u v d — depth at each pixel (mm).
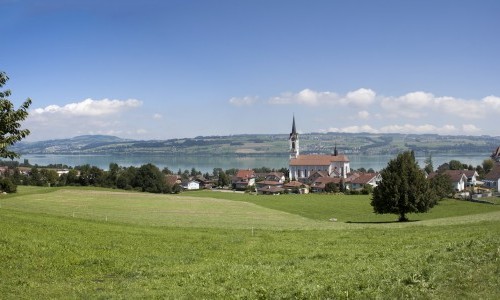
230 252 32219
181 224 60438
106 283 23156
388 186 80750
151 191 192125
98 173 197500
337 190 190500
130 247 33094
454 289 18016
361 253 29516
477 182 192250
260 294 18938
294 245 35188
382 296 17656
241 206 115688
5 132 23953
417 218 92625
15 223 39156
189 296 19594
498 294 17234
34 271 25094
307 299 17984
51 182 195875
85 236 36125
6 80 24125
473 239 29625
